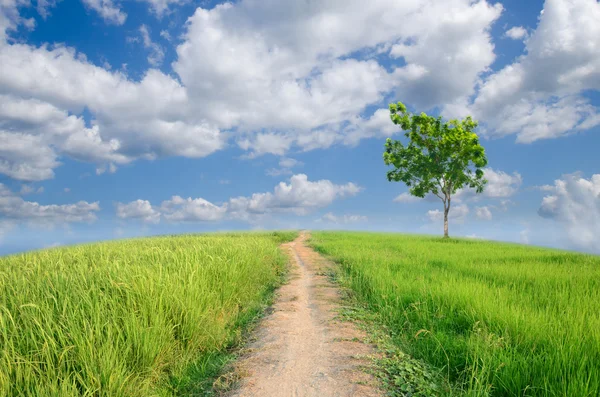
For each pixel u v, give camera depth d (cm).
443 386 482
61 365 434
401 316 767
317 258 1878
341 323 746
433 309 788
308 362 554
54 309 555
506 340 584
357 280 1118
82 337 467
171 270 839
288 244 2830
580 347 524
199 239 2039
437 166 3256
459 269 1290
